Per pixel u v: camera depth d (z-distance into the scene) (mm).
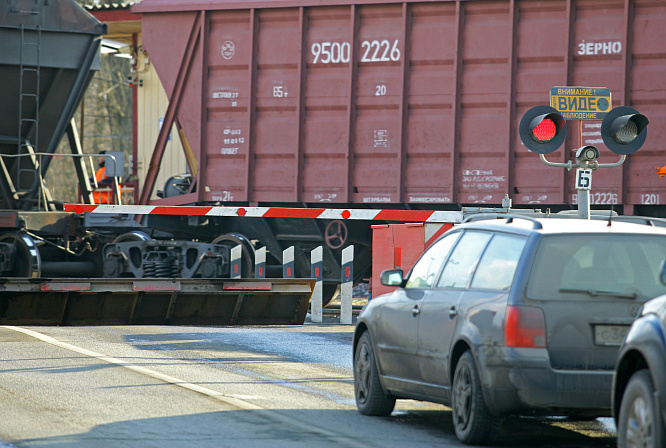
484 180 56750
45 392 30750
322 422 27328
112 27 95188
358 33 59094
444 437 25688
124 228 66438
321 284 60531
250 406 29203
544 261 23438
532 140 37156
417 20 57812
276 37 61156
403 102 58062
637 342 18875
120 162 71250
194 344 44500
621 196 54125
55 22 67250
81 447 22906
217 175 63188
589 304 23031
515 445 24625
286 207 63156
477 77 56562
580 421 28906
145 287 51594
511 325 22891
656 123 53219
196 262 63656
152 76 96375
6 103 67562
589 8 54406
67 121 70625
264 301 55125
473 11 56500
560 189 55156
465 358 24391
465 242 27156
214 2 62156
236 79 62312
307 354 42156
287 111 61219
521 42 55562
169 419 26766
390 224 59125
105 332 48344
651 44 53250
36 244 66062
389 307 29094
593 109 39688
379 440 24828
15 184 69875
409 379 27547
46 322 51375
